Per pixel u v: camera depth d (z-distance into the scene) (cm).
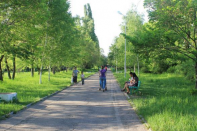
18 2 1172
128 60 3778
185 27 1278
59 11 1975
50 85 1928
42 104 982
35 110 842
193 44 1436
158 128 548
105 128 593
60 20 2031
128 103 1012
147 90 1509
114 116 742
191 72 2091
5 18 1285
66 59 2577
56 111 825
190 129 534
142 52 1364
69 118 712
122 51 3806
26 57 1336
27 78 2694
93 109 866
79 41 3152
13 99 966
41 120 684
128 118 712
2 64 2741
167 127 548
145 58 1437
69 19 2077
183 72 2570
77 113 791
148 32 1289
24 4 1207
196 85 1428
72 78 2277
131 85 1312
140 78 2862
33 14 1300
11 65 2895
